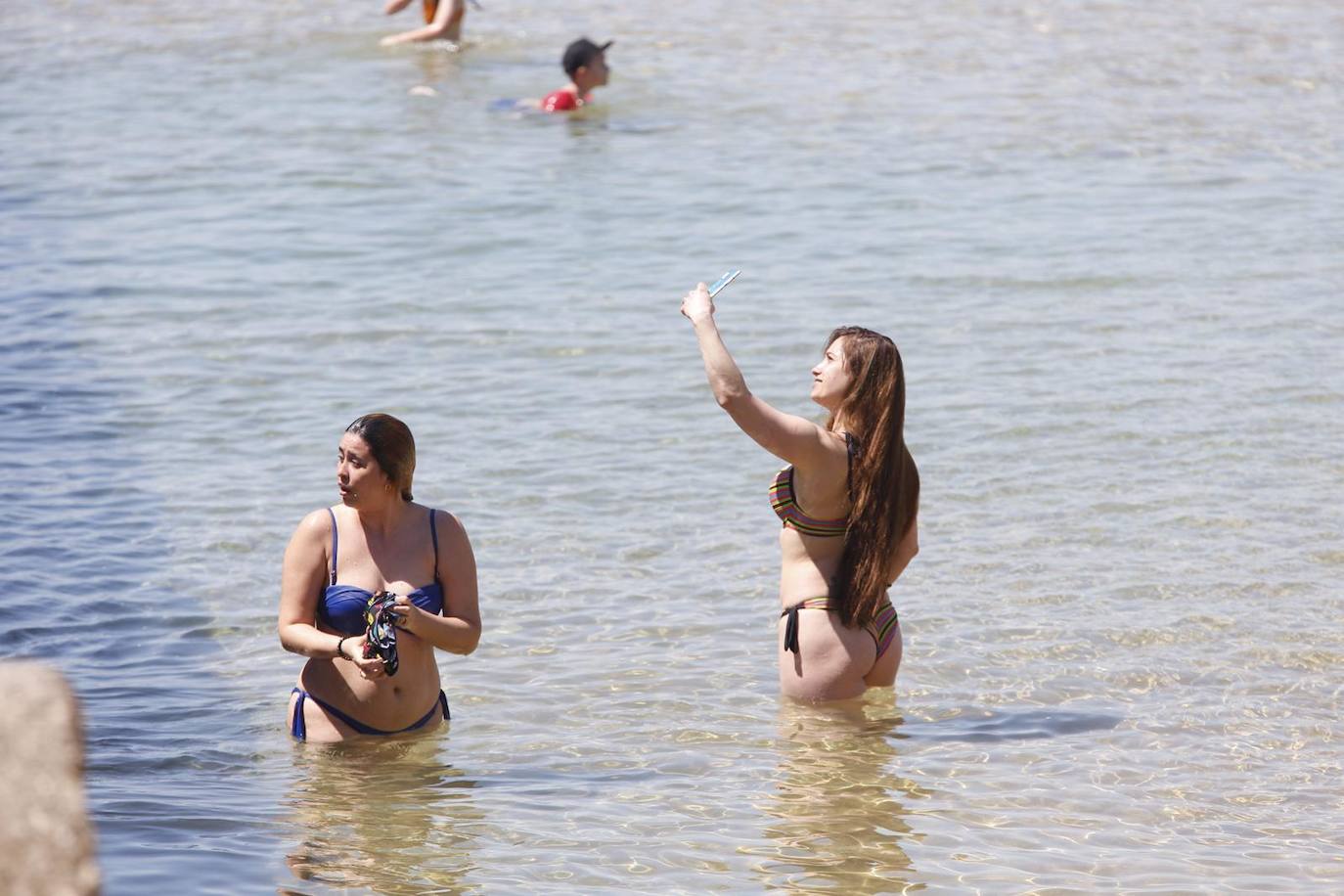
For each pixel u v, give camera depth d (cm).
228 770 1165
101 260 2823
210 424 2038
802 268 2778
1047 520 1703
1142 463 1859
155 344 2361
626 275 2753
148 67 4672
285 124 3944
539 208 3206
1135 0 5700
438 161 3591
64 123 3969
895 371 1260
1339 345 2275
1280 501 1733
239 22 5391
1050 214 3116
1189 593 1506
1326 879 977
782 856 1016
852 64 4681
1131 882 974
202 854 1007
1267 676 1329
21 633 1426
